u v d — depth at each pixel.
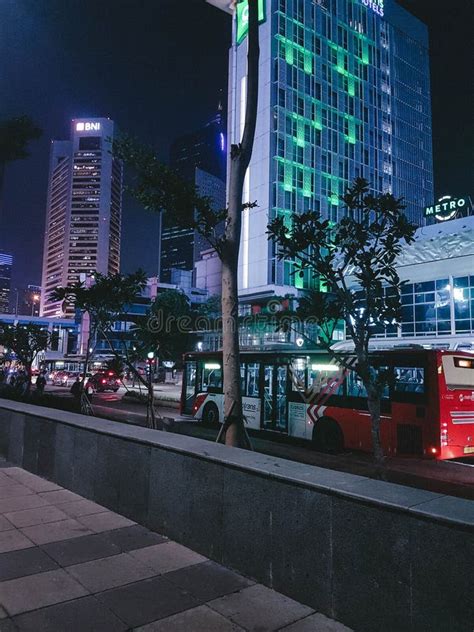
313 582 3.32
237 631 3.02
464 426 10.41
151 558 4.16
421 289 31.06
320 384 12.78
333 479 3.49
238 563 3.90
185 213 7.29
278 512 3.62
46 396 19.53
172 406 25.81
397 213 6.31
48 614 3.20
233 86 68.06
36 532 4.78
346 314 6.65
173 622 3.12
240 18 67.94
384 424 10.95
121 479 5.43
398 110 86.44
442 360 10.45
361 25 81.44
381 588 2.92
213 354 17.42
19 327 24.22
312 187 67.75
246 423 15.09
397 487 3.29
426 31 96.94
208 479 4.27
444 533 2.65
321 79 72.00
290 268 63.41
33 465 7.43
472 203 39.25
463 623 2.53
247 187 66.31
